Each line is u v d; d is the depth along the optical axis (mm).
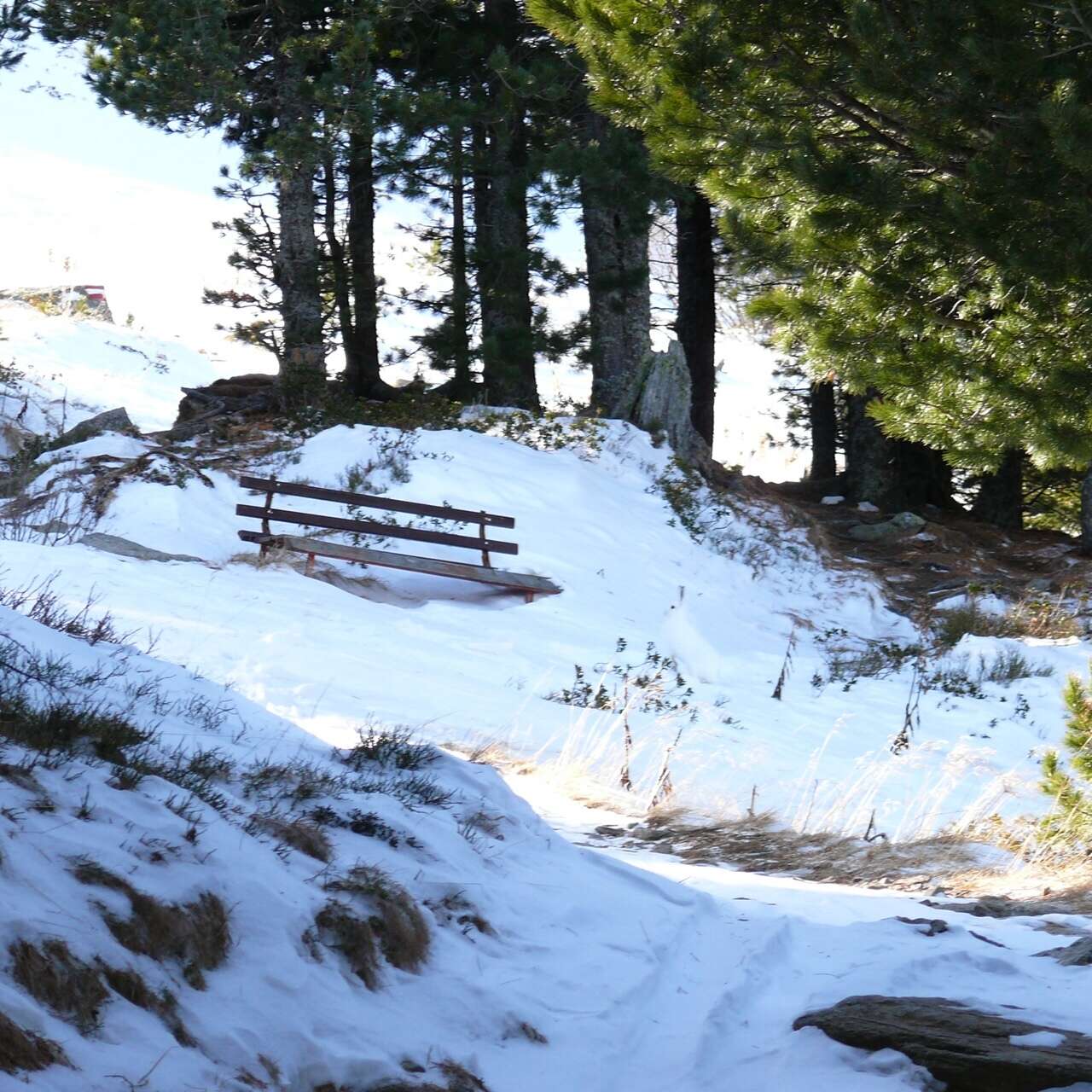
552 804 22906
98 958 8789
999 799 27422
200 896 10086
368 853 12953
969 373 24547
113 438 47406
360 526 41188
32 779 10586
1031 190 22109
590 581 44188
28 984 8219
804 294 26219
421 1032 10266
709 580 48688
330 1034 9703
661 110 25562
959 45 22297
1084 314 23453
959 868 20453
